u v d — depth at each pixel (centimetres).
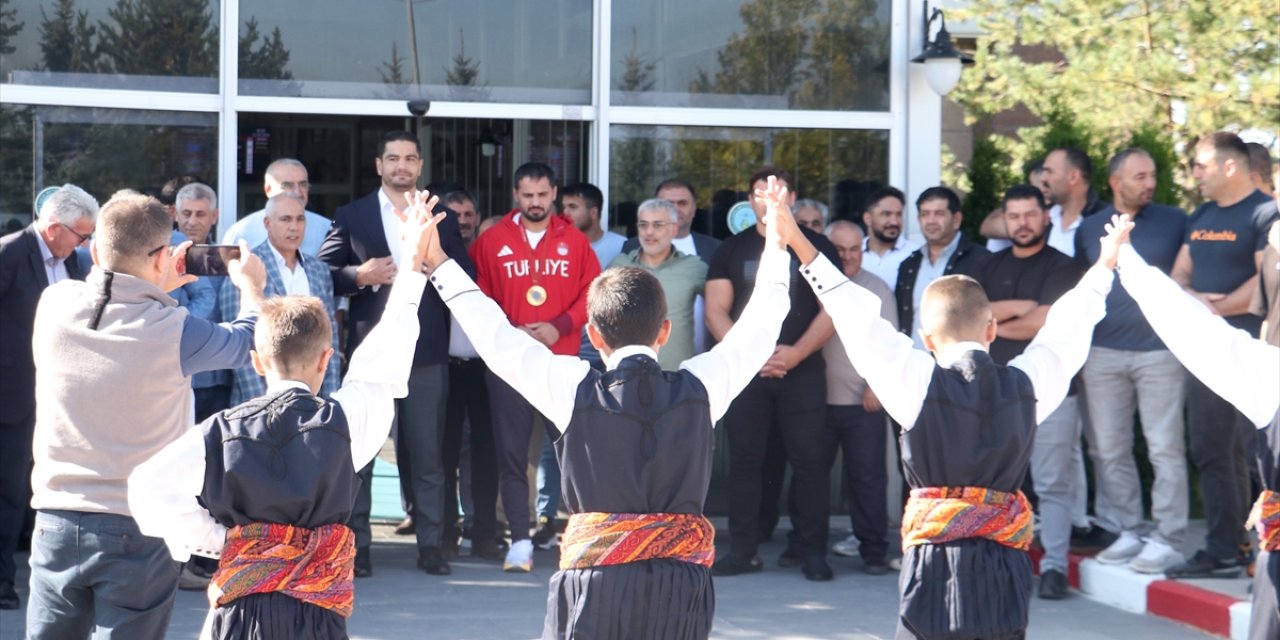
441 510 688
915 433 374
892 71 830
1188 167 1141
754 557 707
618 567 341
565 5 802
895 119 831
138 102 750
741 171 820
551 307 688
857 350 378
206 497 325
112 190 752
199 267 409
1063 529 659
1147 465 769
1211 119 1141
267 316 346
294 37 771
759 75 820
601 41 798
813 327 677
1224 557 634
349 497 337
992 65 1162
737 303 683
